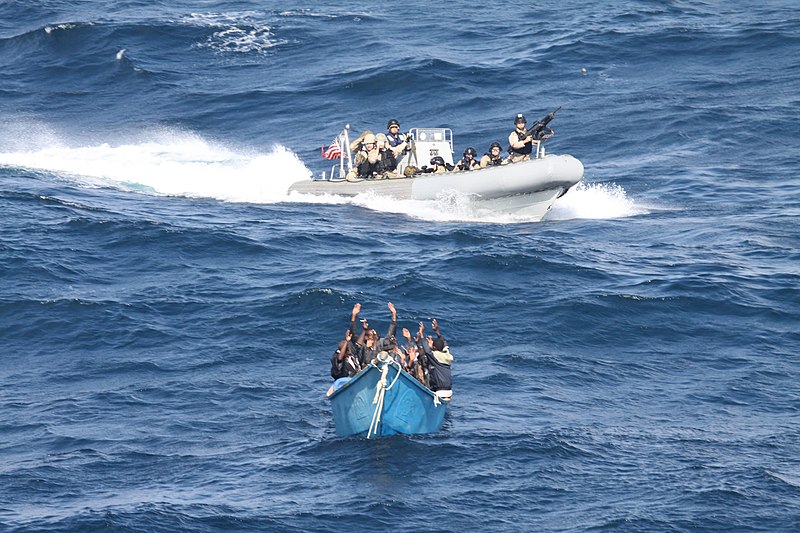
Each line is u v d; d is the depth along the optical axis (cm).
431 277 9094
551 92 16162
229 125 15750
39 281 9031
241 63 18325
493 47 18388
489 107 15712
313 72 17588
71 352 7788
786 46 17500
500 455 6125
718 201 11888
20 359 7700
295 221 11081
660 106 15362
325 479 5888
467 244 10181
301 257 9794
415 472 5944
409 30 19612
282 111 16125
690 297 8606
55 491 5797
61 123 16050
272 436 6450
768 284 8969
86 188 12438
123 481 5919
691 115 14900
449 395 6700
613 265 9550
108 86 17688
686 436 6397
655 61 17262
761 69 16712
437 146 12338
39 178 12788
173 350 7775
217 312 8412
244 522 5431
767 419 6662
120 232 10238
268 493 5744
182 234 10212
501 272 9300
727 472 5922
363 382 6172
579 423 6569
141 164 13862
